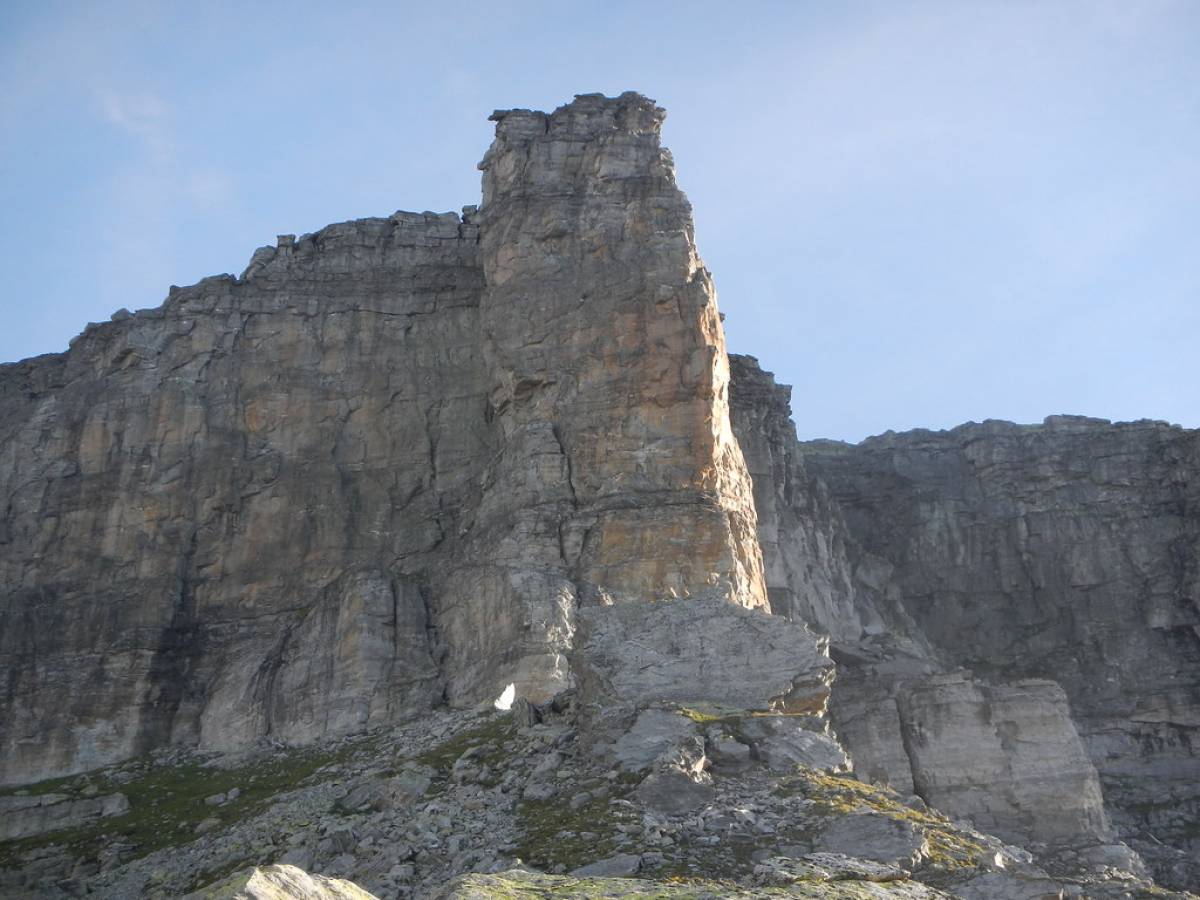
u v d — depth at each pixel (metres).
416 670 84.50
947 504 129.88
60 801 79.81
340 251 108.06
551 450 88.94
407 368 103.44
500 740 66.88
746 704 60.47
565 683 78.12
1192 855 102.69
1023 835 80.25
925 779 82.12
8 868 72.62
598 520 85.38
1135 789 109.88
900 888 46.62
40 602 95.38
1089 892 57.28
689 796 54.00
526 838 54.03
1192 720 114.56
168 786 81.62
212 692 90.38
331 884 38.03
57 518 98.88
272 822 69.31
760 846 50.59
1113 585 123.00
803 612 106.12
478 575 85.81
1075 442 130.75
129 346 104.38
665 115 102.56
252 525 97.75
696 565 83.50
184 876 66.62
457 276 106.38
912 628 120.19
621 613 63.72
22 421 104.06
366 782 69.88
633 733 58.00
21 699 90.75
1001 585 126.00
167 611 94.25
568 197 97.69
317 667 86.12
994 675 121.94
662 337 89.19
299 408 101.88
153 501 98.69
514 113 104.00
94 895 67.81
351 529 97.25
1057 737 82.62
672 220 95.25
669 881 47.16
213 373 103.06
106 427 101.62
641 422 87.75
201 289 106.19
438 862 55.09
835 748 56.97
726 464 88.88
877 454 134.50
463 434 100.75
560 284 94.19
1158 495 126.19
